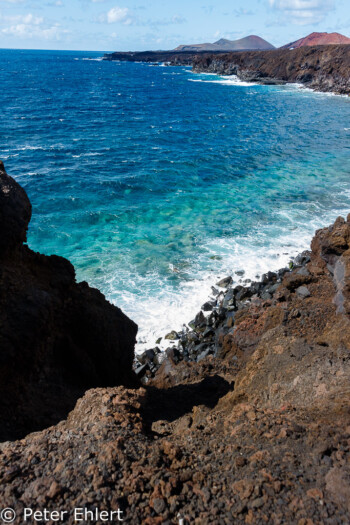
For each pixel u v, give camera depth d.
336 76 114.56
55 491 5.31
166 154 50.03
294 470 5.68
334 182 38.69
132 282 22.33
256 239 27.36
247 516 5.11
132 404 8.00
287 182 38.91
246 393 10.23
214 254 25.41
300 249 26.02
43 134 60.12
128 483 5.50
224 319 19.22
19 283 9.45
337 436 6.14
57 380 10.13
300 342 11.27
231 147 53.56
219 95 113.88
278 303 16.45
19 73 172.12
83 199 34.16
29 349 9.24
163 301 20.88
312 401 8.36
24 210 9.84
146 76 178.25
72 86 131.50
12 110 79.75
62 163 45.06
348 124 68.81
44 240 26.98
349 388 8.16
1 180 9.59
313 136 59.75
